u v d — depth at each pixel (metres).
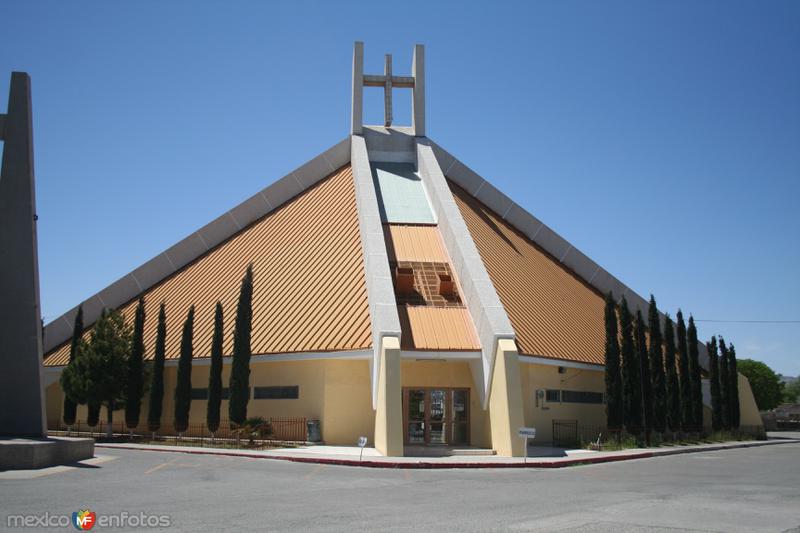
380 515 11.95
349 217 38.19
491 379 27.52
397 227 37.75
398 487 16.27
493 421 27.06
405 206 40.16
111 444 29.23
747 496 14.85
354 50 47.38
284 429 29.61
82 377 32.53
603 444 30.36
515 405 25.70
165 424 34.06
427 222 38.56
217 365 29.91
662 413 35.56
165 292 40.22
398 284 31.58
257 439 28.78
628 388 32.75
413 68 48.34
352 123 46.19
